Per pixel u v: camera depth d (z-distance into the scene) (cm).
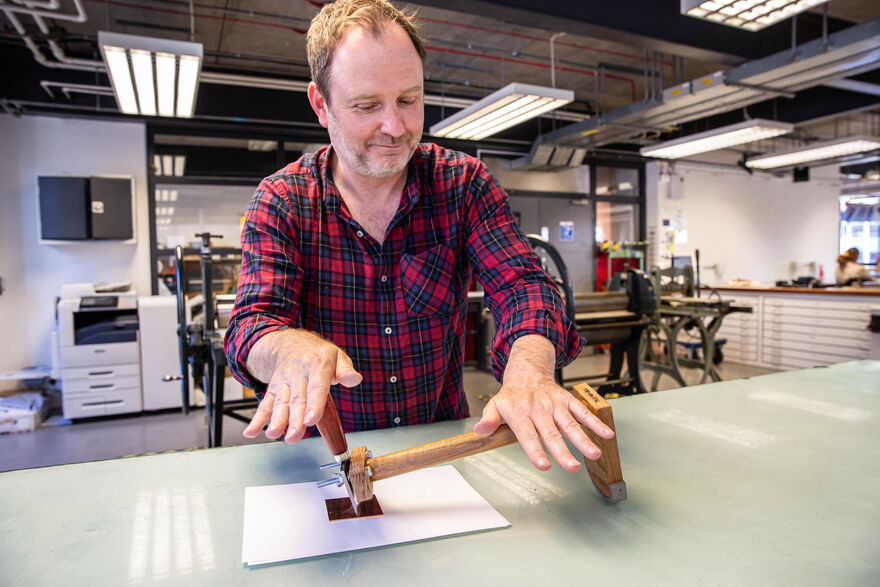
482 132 504
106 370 412
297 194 91
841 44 330
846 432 87
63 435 383
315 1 382
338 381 58
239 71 507
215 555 52
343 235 92
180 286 291
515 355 71
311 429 93
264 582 48
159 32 428
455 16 418
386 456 59
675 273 568
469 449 59
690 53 385
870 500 64
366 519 59
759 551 53
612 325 337
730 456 77
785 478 70
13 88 421
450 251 98
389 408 97
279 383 57
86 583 47
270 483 69
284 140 549
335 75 72
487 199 98
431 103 556
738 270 843
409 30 76
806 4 277
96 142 480
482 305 577
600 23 336
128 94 353
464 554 52
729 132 498
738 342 625
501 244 94
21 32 338
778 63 364
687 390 112
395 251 94
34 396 427
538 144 616
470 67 525
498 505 63
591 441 58
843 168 984
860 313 511
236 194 548
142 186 495
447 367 105
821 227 946
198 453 80
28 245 464
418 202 95
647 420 93
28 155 460
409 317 95
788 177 895
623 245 707
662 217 767
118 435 381
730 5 278
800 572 49
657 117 491
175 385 431
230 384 451
